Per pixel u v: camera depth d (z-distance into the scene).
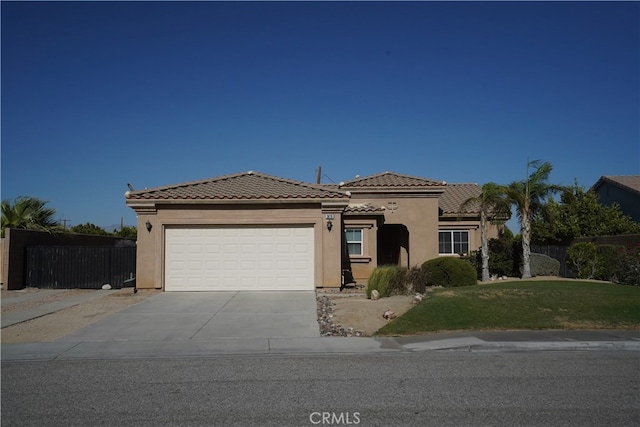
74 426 6.44
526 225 22.08
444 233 28.03
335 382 8.35
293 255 19.31
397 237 27.69
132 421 6.60
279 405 7.18
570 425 6.34
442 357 10.27
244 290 19.17
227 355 10.52
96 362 9.99
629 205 33.72
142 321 13.99
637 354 10.55
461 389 7.90
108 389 8.06
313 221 19.30
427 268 19.98
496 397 7.47
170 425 6.44
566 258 22.78
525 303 14.38
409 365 9.55
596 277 21.53
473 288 16.94
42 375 8.99
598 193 37.19
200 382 8.43
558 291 15.72
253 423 6.48
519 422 6.45
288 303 16.55
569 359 10.05
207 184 20.33
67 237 25.61
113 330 12.95
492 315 13.47
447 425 6.36
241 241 19.36
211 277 19.23
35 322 14.04
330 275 19.17
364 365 9.57
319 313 14.96
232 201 19.12
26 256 21.89
